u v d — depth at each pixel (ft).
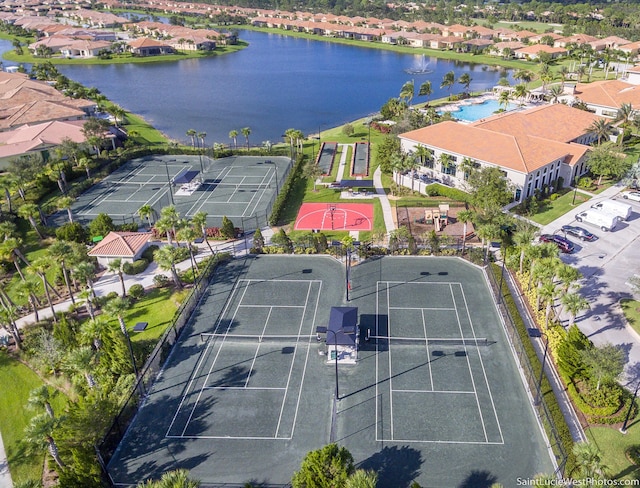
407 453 145.89
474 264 241.96
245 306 217.36
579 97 479.00
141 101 625.41
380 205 312.09
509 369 176.86
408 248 254.47
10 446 158.61
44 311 224.33
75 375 179.22
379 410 161.38
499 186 281.54
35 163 342.85
